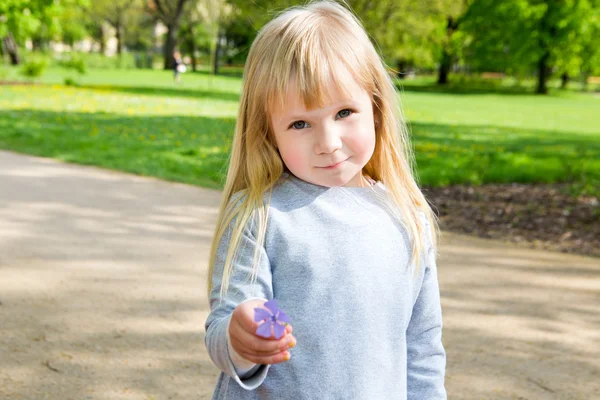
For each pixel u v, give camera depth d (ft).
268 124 4.48
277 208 4.40
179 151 31.45
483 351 11.63
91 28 186.19
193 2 148.15
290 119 4.27
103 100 58.54
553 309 13.78
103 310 12.80
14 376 10.11
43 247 16.63
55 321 12.19
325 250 4.30
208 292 4.48
